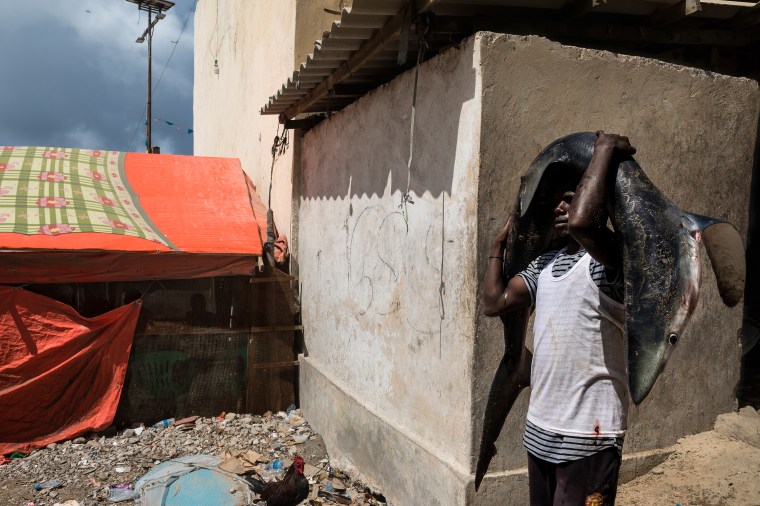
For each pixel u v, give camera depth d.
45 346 6.54
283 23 8.29
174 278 7.06
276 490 5.02
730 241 2.18
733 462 3.88
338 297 6.36
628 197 2.15
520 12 3.80
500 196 3.71
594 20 4.02
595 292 2.26
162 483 5.36
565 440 2.28
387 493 4.90
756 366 5.90
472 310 3.74
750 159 4.44
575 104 3.82
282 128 8.41
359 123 5.73
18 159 8.07
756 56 5.19
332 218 6.56
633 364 2.05
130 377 7.00
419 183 4.47
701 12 4.21
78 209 7.18
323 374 6.59
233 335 7.38
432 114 4.25
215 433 6.84
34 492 5.55
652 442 4.14
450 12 3.73
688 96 4.14
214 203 8.20
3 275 6.41
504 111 3.67
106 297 6.91
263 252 7.69
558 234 2.45
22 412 6.48
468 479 3.73
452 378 4.02
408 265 4.69
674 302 2.03
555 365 2.33
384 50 4.32
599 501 2.24
